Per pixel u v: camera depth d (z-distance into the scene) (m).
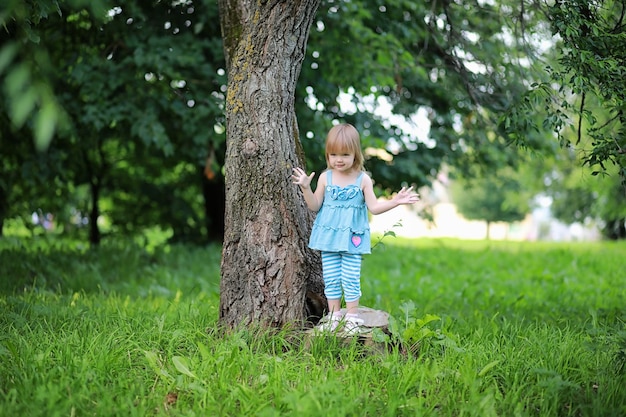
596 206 22.30
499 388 3.60
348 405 3.01
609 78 4.39
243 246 4.29
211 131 7.95
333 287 4.35
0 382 3.27
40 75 1.66
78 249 9.27
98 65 7.56
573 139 10.11
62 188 11.47
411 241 20.12
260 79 4.29
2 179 9.73
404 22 9.05
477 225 45.62
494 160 12.10
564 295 7.69
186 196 14.34
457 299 7.25
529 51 5.89
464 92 7.67
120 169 13.09
